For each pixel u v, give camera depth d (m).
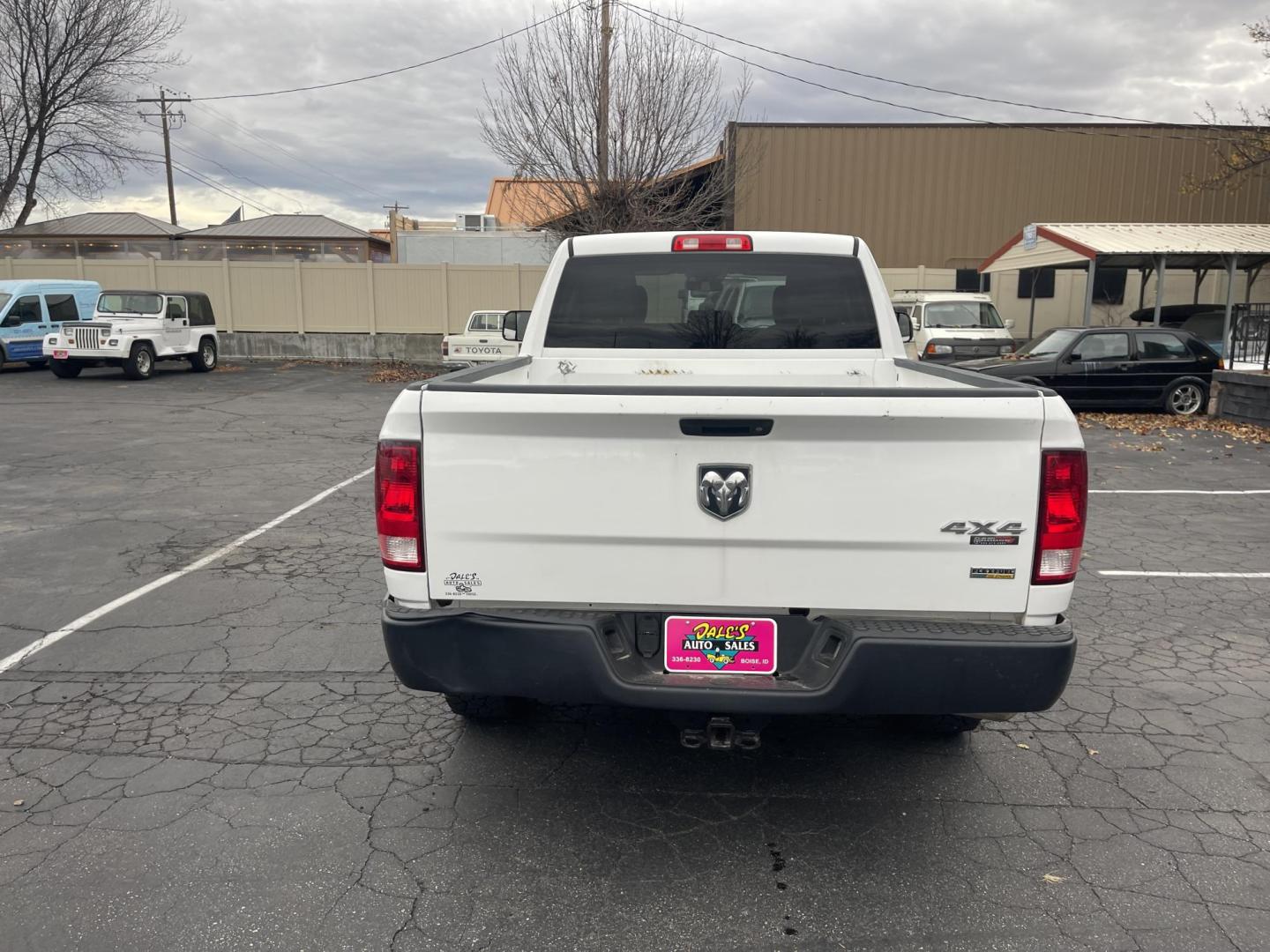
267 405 16.59
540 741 3.95
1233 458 11.26
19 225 33.22
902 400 2.75
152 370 21.66
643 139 19.75
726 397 2.76
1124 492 9.27
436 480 2.94
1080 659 4.89
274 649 4.94
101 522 7.70
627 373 4.75
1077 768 3.74
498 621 2.92
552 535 2.92
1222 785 3.60
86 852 3.09
